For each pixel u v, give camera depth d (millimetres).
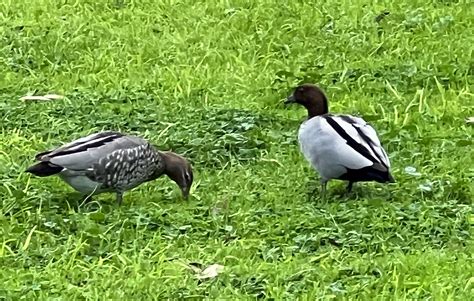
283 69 5379
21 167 4309
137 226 3836
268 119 4762
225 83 5211
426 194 4078
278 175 4273
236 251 3688
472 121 4742
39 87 5176
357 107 4941
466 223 3861
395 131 4582
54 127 4711
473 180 4234
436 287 3465
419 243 3756
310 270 3541
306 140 4051
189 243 3773
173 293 3449
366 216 3879
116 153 3941
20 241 3750
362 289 3461
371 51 5500
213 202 4047
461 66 5273
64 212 3934
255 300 3428
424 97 4992
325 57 5469
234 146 4492
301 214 3908
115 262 3635
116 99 5020
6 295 3422
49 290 3471
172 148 4473
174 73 5289
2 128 4715
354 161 3959
